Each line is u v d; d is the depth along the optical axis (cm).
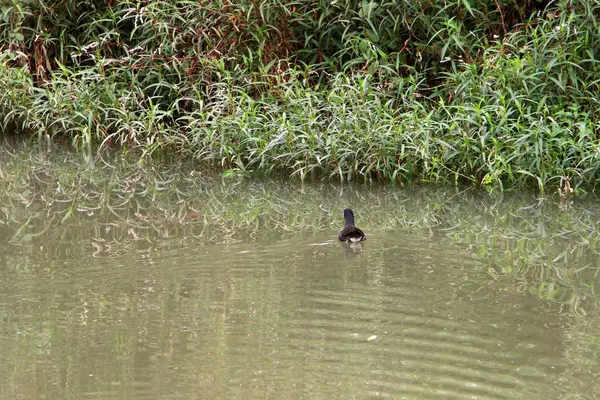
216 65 1809
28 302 921
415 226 1306
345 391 715
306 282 1000
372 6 1705
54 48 2080
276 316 884
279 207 1434
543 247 1200
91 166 1742
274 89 1769
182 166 1750
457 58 1781
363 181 1636
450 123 1656
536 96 1652
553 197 1524
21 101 1952
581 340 838
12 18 2000
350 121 1634
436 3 1770
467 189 1579
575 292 990
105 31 2000
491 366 771
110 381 730
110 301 926
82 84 1905
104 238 1202
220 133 1708
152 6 1873
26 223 1299
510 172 1552
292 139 1642
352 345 812
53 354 786
